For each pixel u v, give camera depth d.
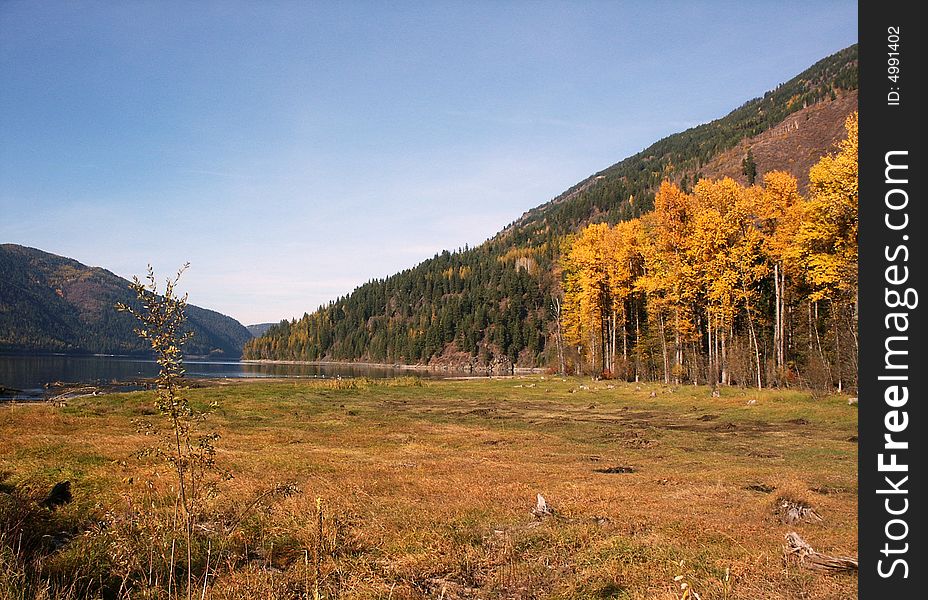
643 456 20.02
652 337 52.38
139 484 12.17
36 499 10.52
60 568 7.09
